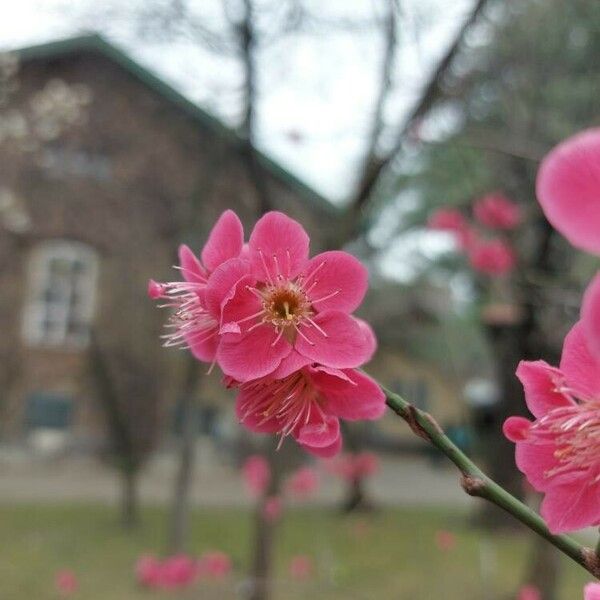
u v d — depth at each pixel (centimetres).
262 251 99
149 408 1157
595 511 86
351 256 98
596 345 51
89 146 1174
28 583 712
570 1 473
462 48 402
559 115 501
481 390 955
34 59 1107
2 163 1181
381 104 413
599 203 57
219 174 677
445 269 830
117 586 701
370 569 754
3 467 1484
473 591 671
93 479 1427
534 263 530
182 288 103
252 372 94
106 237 1275
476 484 94
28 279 1452
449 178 600
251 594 504
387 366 1311
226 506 1190
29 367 1509
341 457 819
